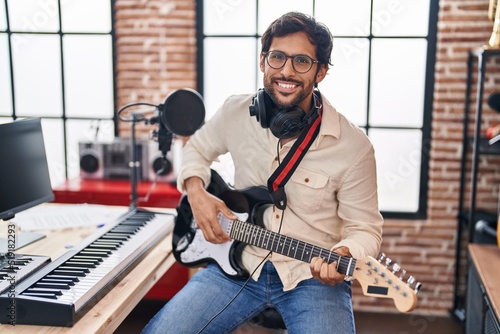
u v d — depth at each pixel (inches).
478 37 140.3
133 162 113.3
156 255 93.2
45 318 67.3
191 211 94.6
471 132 144.9
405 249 149.1
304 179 85.0
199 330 83.0
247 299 87.9
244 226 86.4
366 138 86.0
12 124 89.7
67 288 72.0
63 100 157.6
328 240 89.7
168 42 149.7
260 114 82.5
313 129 84.3
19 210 89.6
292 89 79.9
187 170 94.7
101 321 69.0
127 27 150.0
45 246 92.7
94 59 155.1
